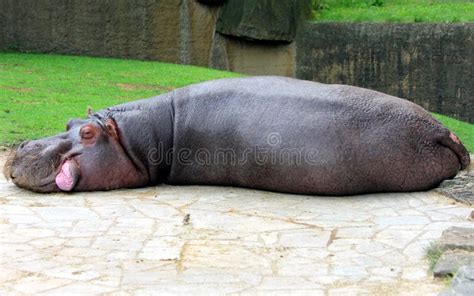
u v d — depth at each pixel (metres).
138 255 5.04
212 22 15.42
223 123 6.88
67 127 7.15
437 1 15.66
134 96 11.29
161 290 4.40
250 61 15.33
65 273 4.68
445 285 4.43
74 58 14.37
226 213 6.10
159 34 15.06
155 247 5.20
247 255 5.04
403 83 13.40
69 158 6.77
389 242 5.27
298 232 5.55
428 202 6.37
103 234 5.49
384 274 4.65
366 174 6.61
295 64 14.84
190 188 7.04
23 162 6.77
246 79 7.15
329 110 6.67
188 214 5.97
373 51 13.67
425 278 4.57
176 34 15.18
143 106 7.10
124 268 4.78
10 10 14.51
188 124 6.96
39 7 14.57
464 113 12.84
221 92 7.03
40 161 6.74
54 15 14.65
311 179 6.64
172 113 7.06
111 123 6.82
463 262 4.63
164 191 6.91
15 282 4.52
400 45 13.33
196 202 6.47
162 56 15.16
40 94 11.06
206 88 7.12
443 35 12.85
